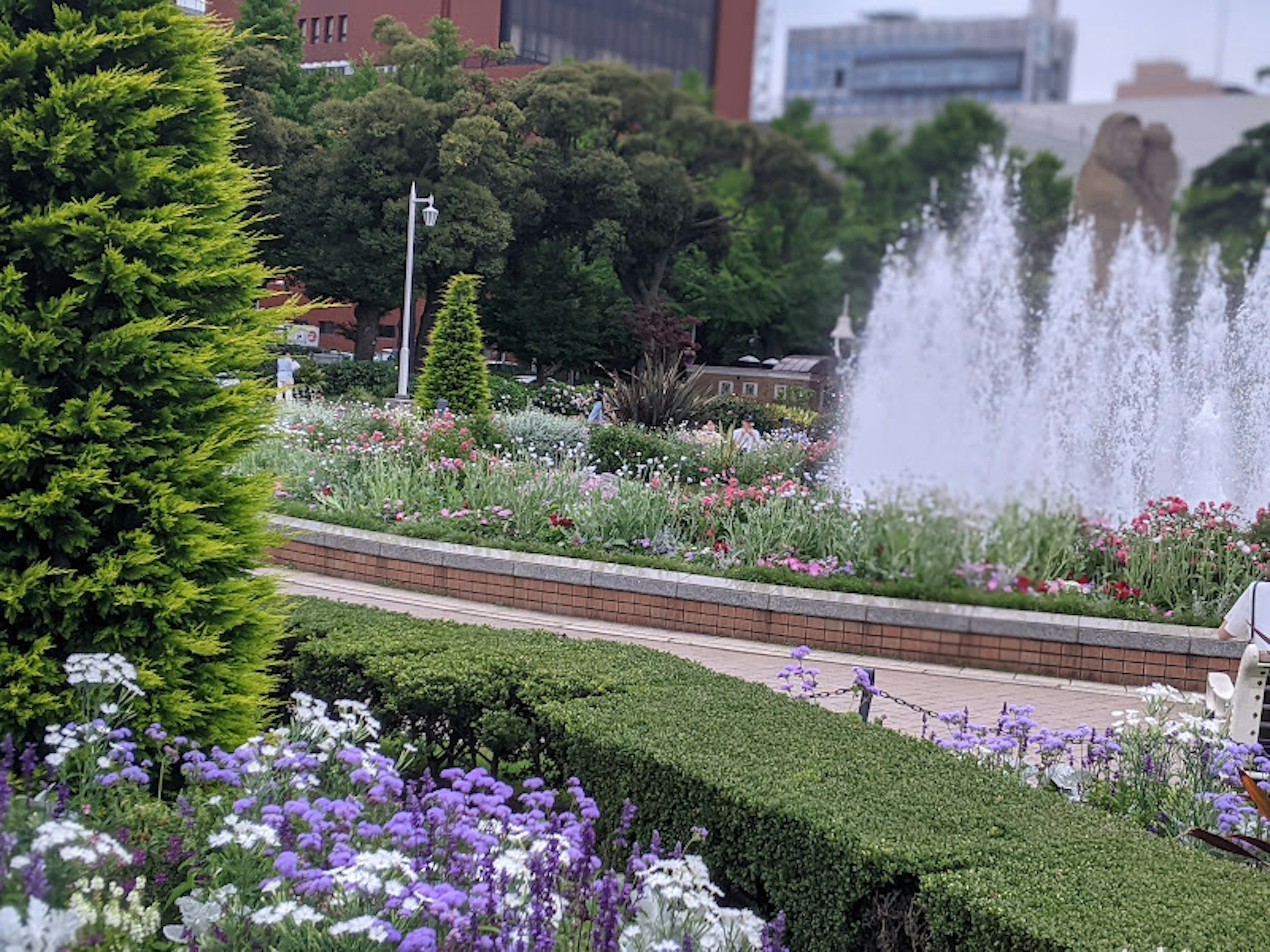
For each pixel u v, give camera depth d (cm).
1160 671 901
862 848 378
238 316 529
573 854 351
